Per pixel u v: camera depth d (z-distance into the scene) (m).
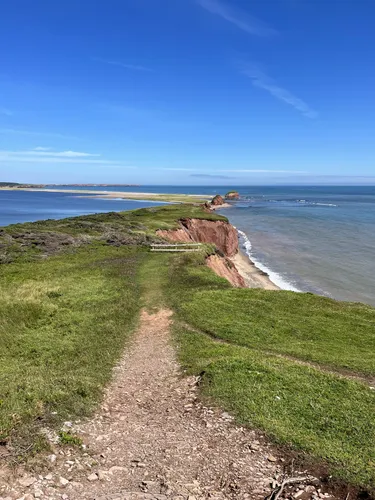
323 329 20.89
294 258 61.06
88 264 35.34
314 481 8.11
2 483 7.39
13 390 11.87
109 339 18.69
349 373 15.23
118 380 14.38
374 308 25.80
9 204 193.00
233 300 25.28
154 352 17.56
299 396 11.96
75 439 9.34
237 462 8.77
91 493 7.51
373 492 7.70
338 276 49.34
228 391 12.26
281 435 9.67
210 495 7.66
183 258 37.66
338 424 10.34
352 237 79.56
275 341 18.89
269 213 135.25
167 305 24.44
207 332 20.11
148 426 10.57
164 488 7.78
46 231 48.88
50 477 7.82
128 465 8.62
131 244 45.28
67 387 12.51
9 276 30.55
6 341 18.34
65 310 22.89
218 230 69.06
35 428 9.58
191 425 10.52
